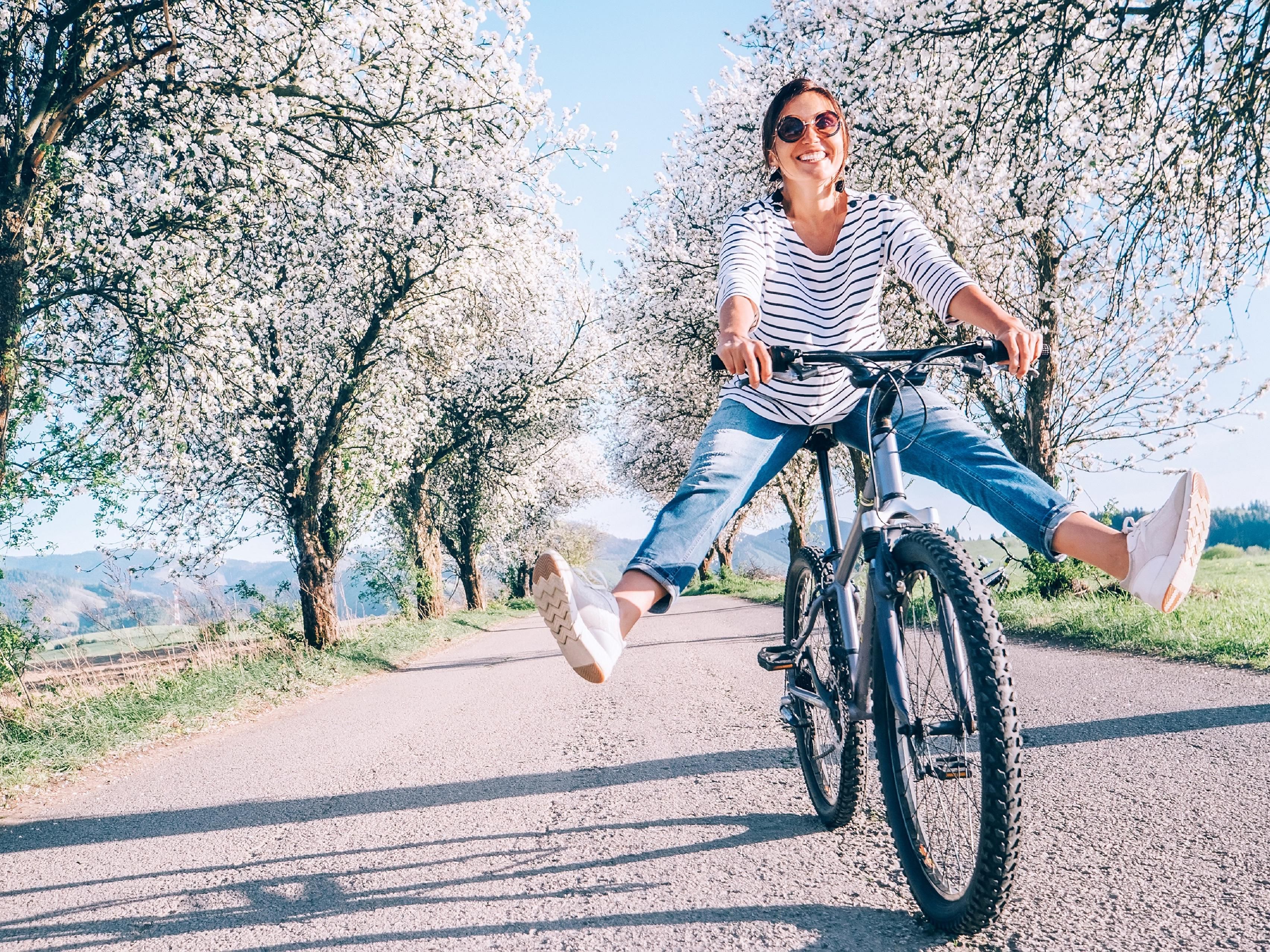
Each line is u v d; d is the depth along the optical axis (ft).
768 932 6.60
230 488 47.29
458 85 34.06
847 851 8.29
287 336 44.09
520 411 73.05
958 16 27.58
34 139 24.49
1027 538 6.39
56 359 32.94
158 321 28.40
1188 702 12.76
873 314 8.16
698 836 9.27
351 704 26.61
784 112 7.63
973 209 32.60
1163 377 36.88
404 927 7.55
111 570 34.73
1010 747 5.52
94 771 18.34
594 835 9.71
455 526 99.30
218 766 17.37
